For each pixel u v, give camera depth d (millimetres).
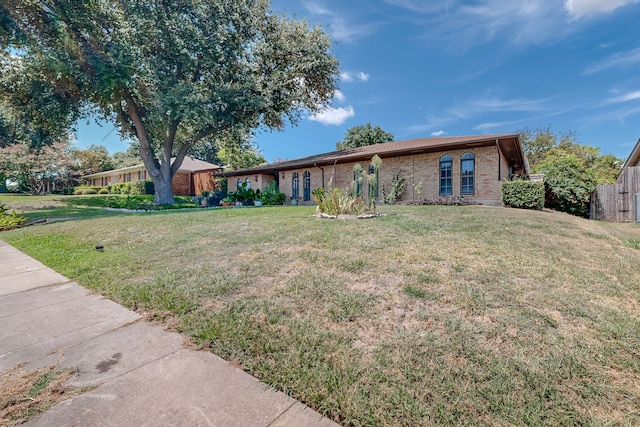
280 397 1706
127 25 12930
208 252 4777
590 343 2133
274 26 15766
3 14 10945
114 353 2174
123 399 1687
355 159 15078
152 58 13172
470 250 4309
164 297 3127
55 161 27047
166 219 8555
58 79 12641
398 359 1984
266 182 20078
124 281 3754
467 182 12234
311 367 1941
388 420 1521
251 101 14703
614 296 2918
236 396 1710
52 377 1899
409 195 13617
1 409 1616
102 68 12367
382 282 3209
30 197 21109
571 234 5801
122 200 17859
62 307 3064
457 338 2191
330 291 3033
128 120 17188
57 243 6328
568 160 12586
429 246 4504
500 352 2033
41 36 12234
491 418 1515
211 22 14047
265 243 5035
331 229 5797
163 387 1788
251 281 3432
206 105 14250
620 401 1626
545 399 1631
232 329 2430
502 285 3088
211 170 26047
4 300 3297
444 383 1757
